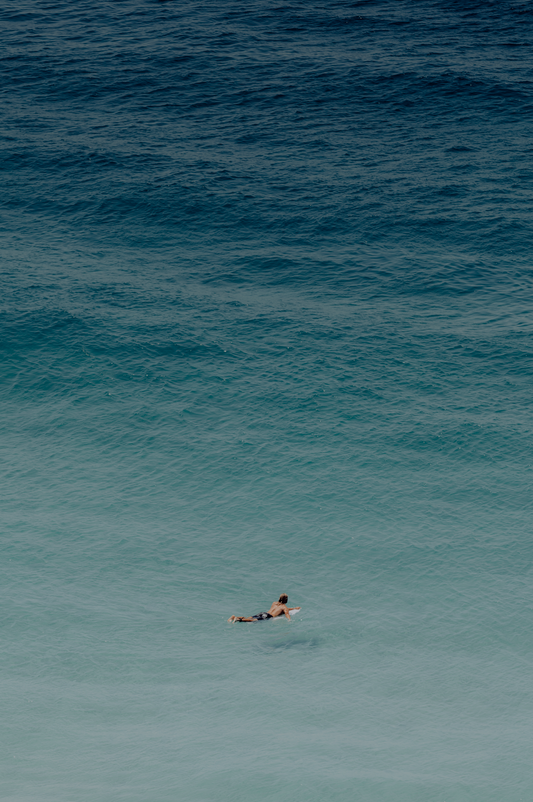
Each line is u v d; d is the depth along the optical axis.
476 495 41.78
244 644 33.16
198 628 34.00
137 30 110.00
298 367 52.22
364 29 109.94
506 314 58.47
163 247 67.94
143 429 46.88
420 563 37.47
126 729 28.62
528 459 44.22
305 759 26.91
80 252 66.75
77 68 100.06
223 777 25.86
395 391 50.00
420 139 84.06
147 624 34.12
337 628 33.97
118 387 50.31
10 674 31.22
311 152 82.12
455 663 32.03
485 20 112.25
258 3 118.81
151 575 36.84
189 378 51.16
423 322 57.56
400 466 43.91
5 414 48.09
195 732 28.34
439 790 25.42
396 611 34.84
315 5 118.25
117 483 42.81
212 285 62.47
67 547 38.31
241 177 77.69
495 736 28.19
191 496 41.97
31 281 61.09
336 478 43.06
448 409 48.34
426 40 106.19
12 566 37.00
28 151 82.44
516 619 34.19
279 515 40.62
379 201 73.12
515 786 25.66
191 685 30.91
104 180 77.25
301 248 67.44
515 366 52.47
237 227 70.38
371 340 55.19
